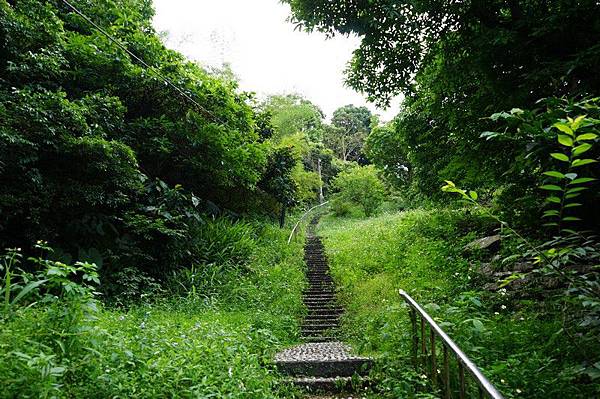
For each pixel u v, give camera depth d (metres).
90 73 9.44
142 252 8.84
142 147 9.94
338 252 15.05
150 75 9.95
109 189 8.20
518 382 3.35
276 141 22.67
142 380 3.35
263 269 11.41
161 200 9.49
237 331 6.04
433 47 6.88
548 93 5.18
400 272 9.87
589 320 3.04
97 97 8.55
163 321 5.90
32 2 7.94
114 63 9.50
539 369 3.43
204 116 11.19
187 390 3.43
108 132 8.92
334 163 39.81
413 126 10.94
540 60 5.47
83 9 10.37
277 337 7.20
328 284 12.13
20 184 7.01
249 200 16.20
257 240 13.46
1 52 7.76
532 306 5.11
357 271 11.79
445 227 11.24
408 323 5.66
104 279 7.80
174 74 10.60
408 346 4.93
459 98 7.20
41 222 7.41
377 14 6.59
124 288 7.88
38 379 2.66
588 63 4.53
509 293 5.81
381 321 6.85
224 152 11.11
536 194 5.40
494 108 5.96
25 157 6.68
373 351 5.91
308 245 18.09
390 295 8.59
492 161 6.50
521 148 3.66
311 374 5.09
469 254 8.73
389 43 6.99
